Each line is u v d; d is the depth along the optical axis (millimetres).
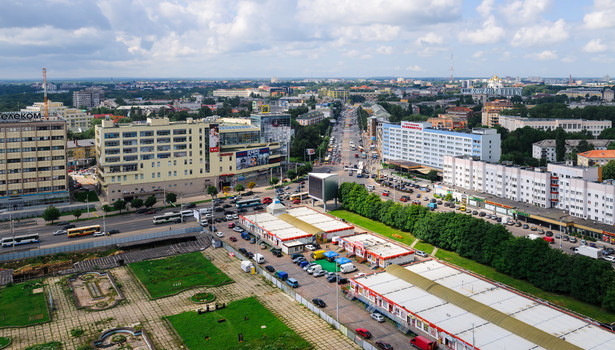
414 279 161250
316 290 169500
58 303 161625
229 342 134000
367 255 195750
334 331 140375
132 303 161250
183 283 177125
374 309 151375
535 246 171000
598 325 130125
